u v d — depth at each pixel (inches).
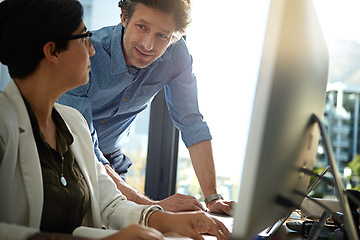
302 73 31.3
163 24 68.0
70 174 48.4
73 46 45.6
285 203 33.2
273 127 26.5
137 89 79.0
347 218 31.7
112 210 53.9
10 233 34.8
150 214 50.8
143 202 64.3
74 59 45.9
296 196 39.5
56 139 49.0
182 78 81.3
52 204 44.1
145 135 132.6
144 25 68.1
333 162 33.7
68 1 45.7
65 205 45.4
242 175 26.0
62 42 44.7
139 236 34.4
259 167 25.5
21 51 43.9
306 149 37.5
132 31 69.4
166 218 49.9
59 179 45.8
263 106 26.0
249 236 25.8
